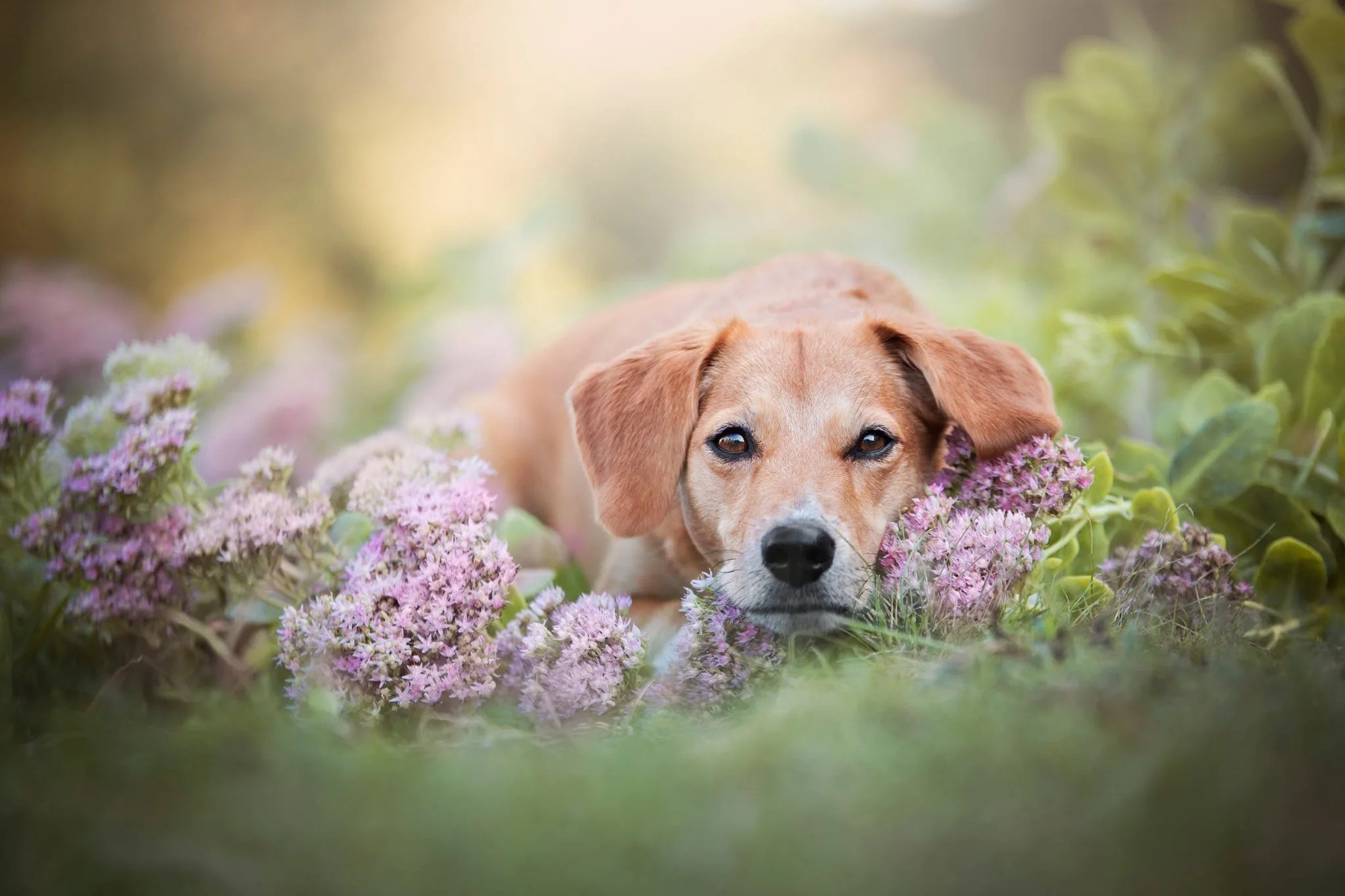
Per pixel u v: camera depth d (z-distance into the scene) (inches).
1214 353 199.0
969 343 151.0
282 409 285.9
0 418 153.0
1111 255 274.1
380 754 99.7
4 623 139.9
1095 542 144.2
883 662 114.6
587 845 77.4
